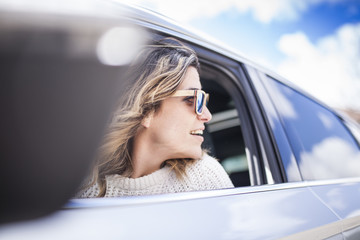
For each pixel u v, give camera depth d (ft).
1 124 0.93
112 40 1.18
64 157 1.03
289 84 6.46
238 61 5.47
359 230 4.76
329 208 4.32
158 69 3.57
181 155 3.82
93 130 1.10
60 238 1.72
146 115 3.61
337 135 7.12
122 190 3.67
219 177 4.21
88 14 1.35
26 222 1.02
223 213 2.78
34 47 0.99
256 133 5.14
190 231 2.35
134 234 2.04
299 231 3.34
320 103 7.37
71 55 1.06
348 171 6.36
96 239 1.86
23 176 0.97
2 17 0.98
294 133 5.50
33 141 0.97
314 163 5.44
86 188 3.52
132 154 3.76
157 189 3.70
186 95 3.68
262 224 2.99
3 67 0.94
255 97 5.34
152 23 3.90
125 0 3.67
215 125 8.77
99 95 1.11
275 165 4.79
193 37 4.72
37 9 1.06
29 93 0.97
